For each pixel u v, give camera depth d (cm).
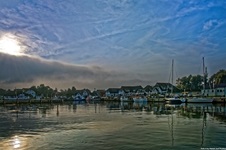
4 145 2180
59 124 3656
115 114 5597
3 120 4391
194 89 18562
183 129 2983
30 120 4353
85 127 3272
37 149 2030
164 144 2141
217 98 11069
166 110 6869
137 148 2008
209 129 2966
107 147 2055
